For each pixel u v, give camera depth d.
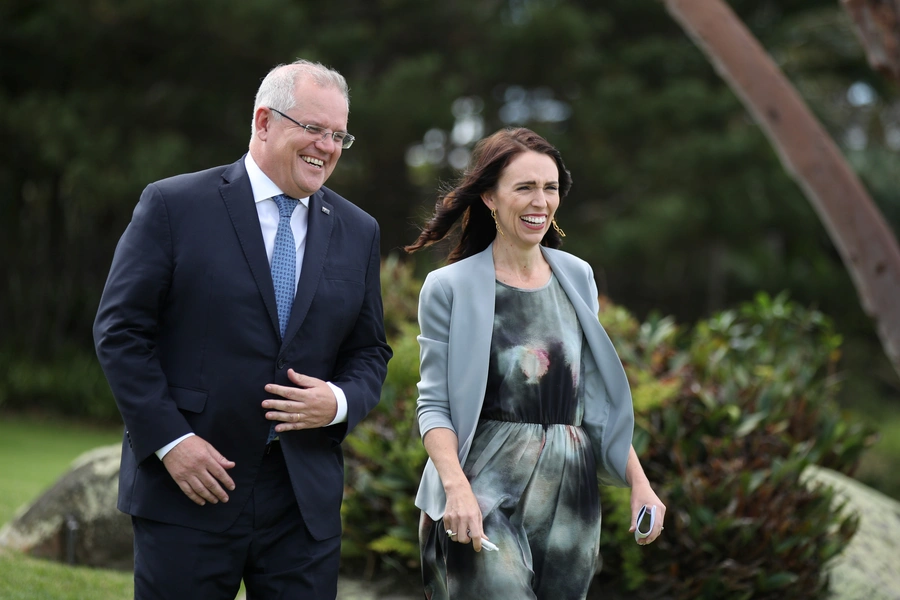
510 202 9.36
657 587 14.77
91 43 43.75
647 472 15.35
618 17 53.12
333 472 9.69
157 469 9.13
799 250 55.12
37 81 46.16
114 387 8.88
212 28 42.34
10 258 47.09
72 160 41.44
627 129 47.84
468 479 9.17
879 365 60.88
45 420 42.12
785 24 51.91
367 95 45.09
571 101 50.09
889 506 18.41
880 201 60.06
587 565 9.34
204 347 9.17
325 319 9.60
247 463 9.19
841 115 66.81
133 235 9.22
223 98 45.16
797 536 14.71
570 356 9.41
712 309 57.72
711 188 47.16
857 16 19.48
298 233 9.76
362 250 10.13
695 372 18.06
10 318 47.44
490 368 9.30
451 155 54.03
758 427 17.06
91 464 16.67
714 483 15.12
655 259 49.66
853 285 55.78
